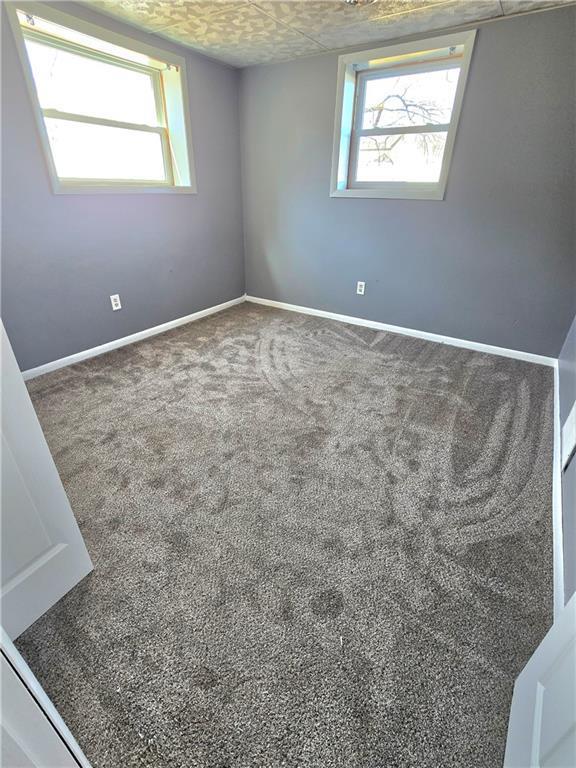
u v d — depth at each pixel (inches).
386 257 135.0
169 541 57.9
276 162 145.2
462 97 105.1
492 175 108.8
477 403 97.0
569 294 108.8
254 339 134.6
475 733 37.8
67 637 45.2
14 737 20.8
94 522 60.9
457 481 71.0
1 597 42.3
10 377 38.4
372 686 41.1
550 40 91.7
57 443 79.2
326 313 157.0
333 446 80.0
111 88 108.9
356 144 132.1
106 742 36.7
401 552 56.8
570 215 103.0
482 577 53.3
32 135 90.7
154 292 133.3
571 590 45.6
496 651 44.6
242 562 54.8
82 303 112.3
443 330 132.5
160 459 75.3
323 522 61.7
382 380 107.7
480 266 119.2
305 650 44.3
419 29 101.7
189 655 43.7
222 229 154.1
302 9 90.9
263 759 35.7
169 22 99.3
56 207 99.6
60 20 87.7
